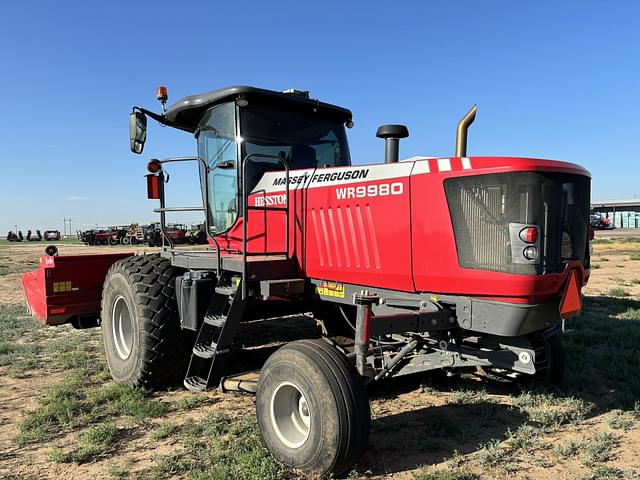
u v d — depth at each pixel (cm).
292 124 473
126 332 479
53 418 381
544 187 296
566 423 358
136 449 329
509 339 333
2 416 391
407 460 308
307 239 399
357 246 363
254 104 452
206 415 384
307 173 405
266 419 310
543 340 404
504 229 292
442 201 314
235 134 445
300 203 403
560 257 306
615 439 330
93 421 377
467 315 312
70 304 569
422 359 363
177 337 439
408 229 332
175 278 441
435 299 326
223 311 420
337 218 376
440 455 313
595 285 1019
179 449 326
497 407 390
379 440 336
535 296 294
